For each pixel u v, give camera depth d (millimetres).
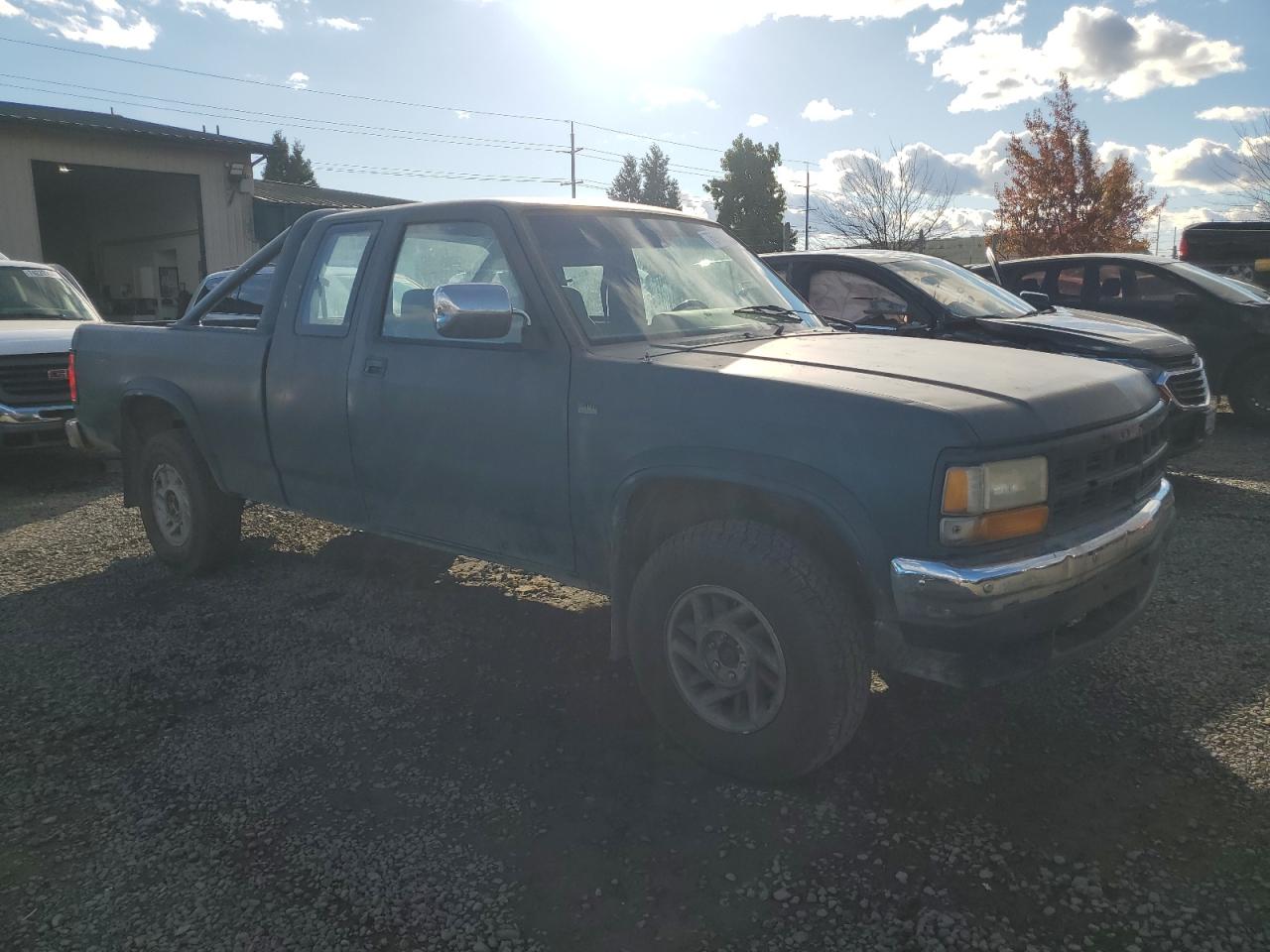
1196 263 12383
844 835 2623
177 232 25781
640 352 3258
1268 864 2455
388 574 5039
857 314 6637
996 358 3186
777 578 2666
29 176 19250
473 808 2799
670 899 2379
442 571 5086
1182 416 6082
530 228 3516
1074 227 20734
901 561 2502
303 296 4250
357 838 2664
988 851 2539
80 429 5523
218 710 3471
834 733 2688
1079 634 2842
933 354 3219
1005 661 2598
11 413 7582
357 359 3893
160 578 5059
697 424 2863
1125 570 2887
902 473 2502
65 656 3984
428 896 2408
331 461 4074
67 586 4953
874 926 2262
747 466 2744
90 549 5656
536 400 3275
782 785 2873
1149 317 8961
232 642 4125
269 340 4309
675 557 2914
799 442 2668
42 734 3305
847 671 2652
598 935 2258
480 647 4031
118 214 28188
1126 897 2342
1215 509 6055
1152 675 3598
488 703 3492
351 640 4129
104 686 3686
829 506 2605
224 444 4613
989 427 2512
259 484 4516
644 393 3004
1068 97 20688
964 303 6484
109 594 4805
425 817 2758
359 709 3459
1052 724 3234
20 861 2588
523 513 3408
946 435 2477
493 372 3412
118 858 2596
